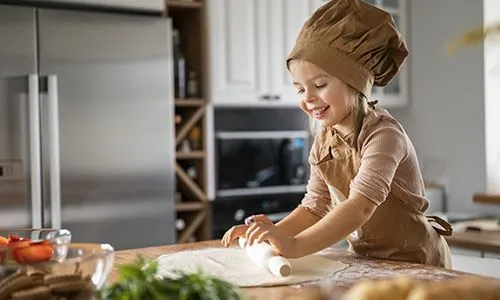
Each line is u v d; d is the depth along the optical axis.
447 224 1.67
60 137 2.71
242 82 3.34
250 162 3.44
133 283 0.84
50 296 0.96
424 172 3.87
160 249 1.66
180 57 3.25
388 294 0.85
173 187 3.00
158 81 2.94
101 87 2.80
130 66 2.87
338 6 1.47
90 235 2.78
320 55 1.45
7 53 2.60
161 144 2.96
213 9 3.25
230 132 3.38
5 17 2.60
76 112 2.75
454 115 3.69
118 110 2.84
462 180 3.66
